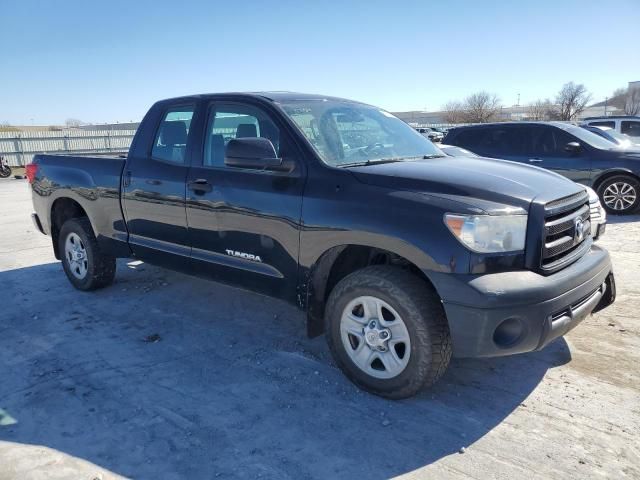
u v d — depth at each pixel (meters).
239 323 4.77
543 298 3.01
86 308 5.18
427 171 3.45
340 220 3.38
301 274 3.68
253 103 4.12
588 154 9.66
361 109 4.63
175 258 4.60
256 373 3.82
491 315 2.94
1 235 8.96
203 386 3.64
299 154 3.73
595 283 3.44
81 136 30.98
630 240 7.48
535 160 10.08
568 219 3.37
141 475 2.73
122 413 3.30
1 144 27.83
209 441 3.01
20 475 2.72
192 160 4.38
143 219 4.81
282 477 2.71
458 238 3.00
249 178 3.93
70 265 5.69
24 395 3.54
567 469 2.75
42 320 4.89
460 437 3.03
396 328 3.29
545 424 3.15
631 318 4.64
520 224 3.08
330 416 3.26
